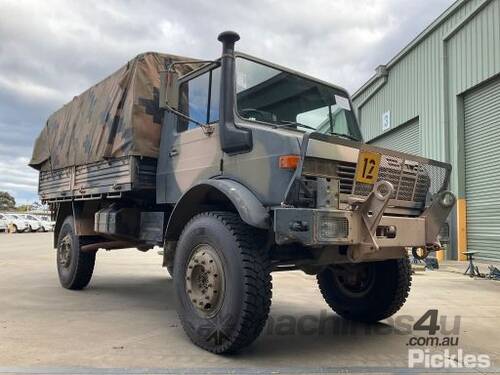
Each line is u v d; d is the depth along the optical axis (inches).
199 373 145.7
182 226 197.6
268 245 166.9
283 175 162.9
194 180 201.2
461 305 271.0
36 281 344.2
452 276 416.8
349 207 156.9
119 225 248.8
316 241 146.3
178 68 243.6
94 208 293.1
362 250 158.7
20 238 1115.3
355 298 220.8
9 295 282.4
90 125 274.7
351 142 170.2
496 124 501.0
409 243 174.6
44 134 353.4
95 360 157.4
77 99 305.7
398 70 687.1
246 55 197.8
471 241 539.8
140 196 247.3
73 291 301.7
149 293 299.4
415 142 649.0
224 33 187.0
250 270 158.7
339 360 162.2
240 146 177.8
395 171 179.8
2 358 157.9
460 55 550.0
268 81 202.4
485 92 519.2
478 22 518.0
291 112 205.9
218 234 166.7
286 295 293.1
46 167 341.4
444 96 573.6
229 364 155.6
